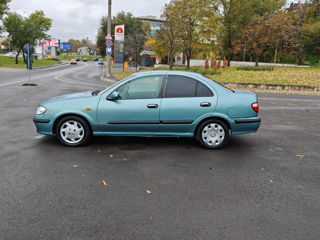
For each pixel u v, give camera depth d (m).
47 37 62.19
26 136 5.86
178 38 31.08
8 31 52.28
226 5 39.34
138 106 5.06
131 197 3.29
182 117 5.10
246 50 38.59
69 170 4.08
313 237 2.57
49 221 2.74
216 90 5.16
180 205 3.12
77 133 5.19
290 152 5.23
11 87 15.38
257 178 3.96
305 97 15.73
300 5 45.25
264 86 20.28
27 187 3.48
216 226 2.71
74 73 34.31
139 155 4.83
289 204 3.21
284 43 38.91
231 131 5.21
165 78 5.18
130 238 2.50
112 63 59.25
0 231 2.56
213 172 4.14
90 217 2.83
